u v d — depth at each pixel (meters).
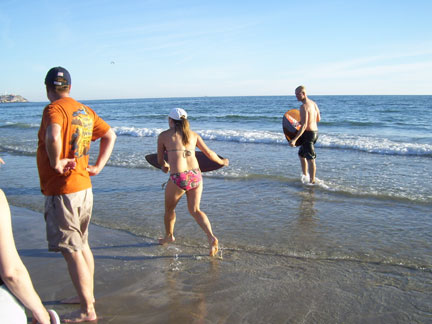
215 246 3.75
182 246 4.08
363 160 8.82
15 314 1.39
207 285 3.19
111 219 4.99
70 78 2.53
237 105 55.59
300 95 6.50
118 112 41.78
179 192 3.73
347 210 5.20
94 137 2.73
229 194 6.14
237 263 3.63
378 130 16.44
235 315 2.71
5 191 6.46
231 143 12.21
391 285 3.13
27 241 4.20
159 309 2.80
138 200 5.83
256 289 3.10
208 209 5.38
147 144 12.16
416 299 2.90
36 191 6.44
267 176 7.25
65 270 3.46
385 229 4.45
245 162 8.77
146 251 3.96
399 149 9.64
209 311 2.77
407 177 7.00
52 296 2.99
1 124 21.81
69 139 2.37
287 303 2.87
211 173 7.63
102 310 2.79
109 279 3.32
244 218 4.96
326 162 8.66
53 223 2.44
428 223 4.60
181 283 3.23
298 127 6.95
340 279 3.26
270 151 10.34
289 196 5.94
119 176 7.55
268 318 2.67
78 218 2.50
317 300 2.91
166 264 3.63
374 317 2.67
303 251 3.89
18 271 1.39
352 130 16.55
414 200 5.52
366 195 5.86
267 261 3.67
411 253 3.77
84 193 2.51
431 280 3.21
